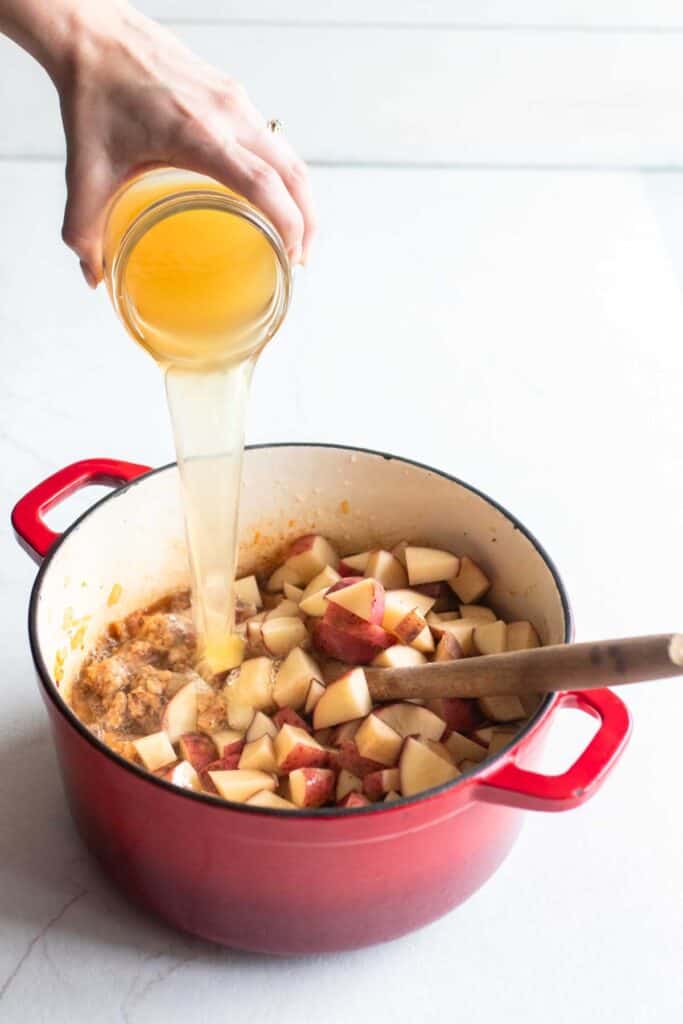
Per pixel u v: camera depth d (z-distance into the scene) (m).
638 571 1.08
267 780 0.84
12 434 1.17
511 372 1.29
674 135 1.64
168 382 0.85
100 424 1.19
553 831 0.89
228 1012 0.78
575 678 0.75
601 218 1.55
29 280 1.37
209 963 0.81
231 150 0.79
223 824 0.72
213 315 0.83
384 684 0.85
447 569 0.94
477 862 0.79
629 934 0.84
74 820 0.83
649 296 1.42
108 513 0.89
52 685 0.76
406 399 1.25
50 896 0.84
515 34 1.53
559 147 1.64
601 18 1.53
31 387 1.23
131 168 0.83
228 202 0.78
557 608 0.84
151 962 0.81
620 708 0.78
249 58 1.51
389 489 0.95
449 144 1.63
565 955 0.82
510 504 1.13
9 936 0.81
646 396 1.27
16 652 0.98
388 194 1.56
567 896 0.85
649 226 1.54
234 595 0.93
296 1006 0.79
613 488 1.16
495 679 0.79
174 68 0.84
